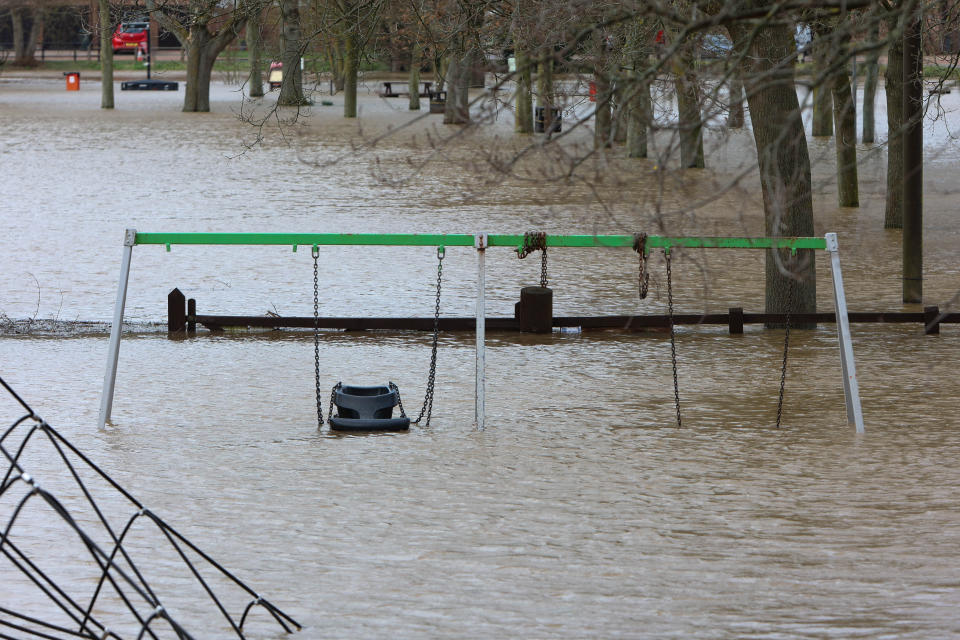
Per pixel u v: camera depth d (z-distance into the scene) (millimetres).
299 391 20531
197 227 37500
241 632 10078
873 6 10312
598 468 16000
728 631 10391
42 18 142250
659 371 22047
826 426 18312
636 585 11633
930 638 10195
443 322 25078
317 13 40094
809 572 12016
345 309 27219
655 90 25281
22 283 29688
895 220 37500
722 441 17406
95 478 15398
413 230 37281
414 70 87750
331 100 99125
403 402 19812
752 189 31234
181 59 145000
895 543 12945
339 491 14930
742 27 21359
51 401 19688
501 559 12430
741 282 30609
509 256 34344
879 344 24344
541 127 68875
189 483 15242
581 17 16812
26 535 13148
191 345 24125
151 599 9406
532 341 24656
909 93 26969
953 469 15938
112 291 29016
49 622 10711
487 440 17469
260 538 13125
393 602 11164
